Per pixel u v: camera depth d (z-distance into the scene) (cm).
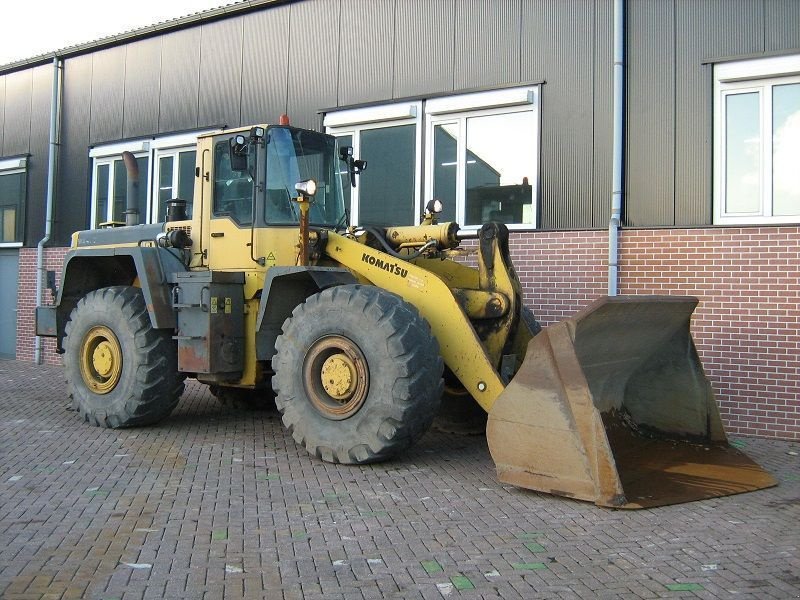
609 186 834
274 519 463
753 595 354
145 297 711
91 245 867
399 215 988
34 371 1230
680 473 553
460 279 688
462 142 942
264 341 677
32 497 507
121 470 582
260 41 1117
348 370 584
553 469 505
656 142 809
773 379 741
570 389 502
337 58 1042
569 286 848
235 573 377
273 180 697
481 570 382
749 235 753
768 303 744
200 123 1177
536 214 875
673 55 803
